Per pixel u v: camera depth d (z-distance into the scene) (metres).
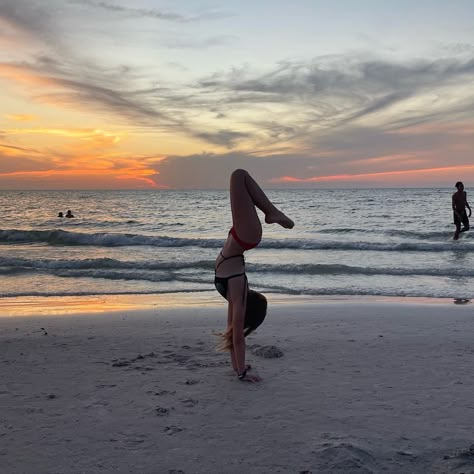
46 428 3.37
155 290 10.99
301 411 3.68
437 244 17.91
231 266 4.41
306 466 2.82
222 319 7.59
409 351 5.49
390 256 16.31
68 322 7.36
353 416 3.57
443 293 10.27
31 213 50.06
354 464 2.79
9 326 7.05
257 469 2.79
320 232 26.56
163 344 5.87
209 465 2.85
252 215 4.32
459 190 19.80
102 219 40.00
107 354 5.38
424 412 3.65
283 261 15.35
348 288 10.92
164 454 2.99
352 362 5.03
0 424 3.44
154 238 20.77
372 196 93.19
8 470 2.79
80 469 2.80
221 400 3.90
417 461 2.87
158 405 3.79
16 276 12.77
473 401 3.88
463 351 5.48
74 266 14.50
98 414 3.62
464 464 2.81
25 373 4.64
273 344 5.83
